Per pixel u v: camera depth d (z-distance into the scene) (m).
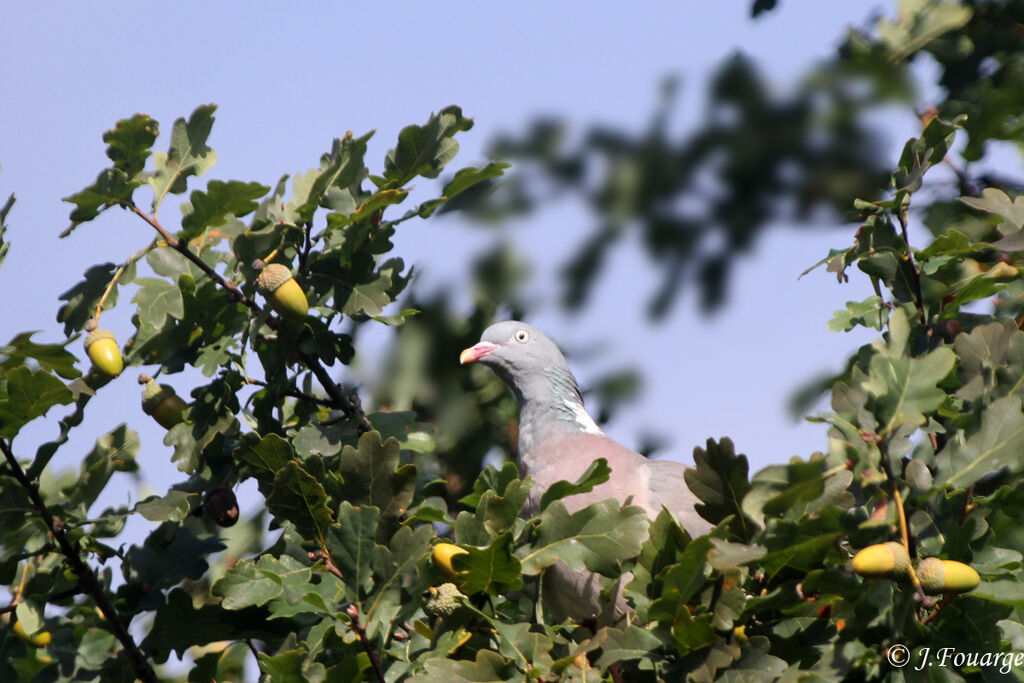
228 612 9.47
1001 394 7.71
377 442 7.98
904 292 9.16
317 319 10.12
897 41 11.33
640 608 7.29
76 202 9.29
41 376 8.55
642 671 7.56
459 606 7.93
